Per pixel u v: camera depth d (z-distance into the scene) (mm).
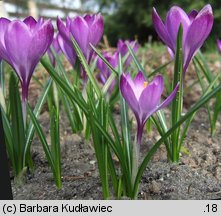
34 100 386
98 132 193
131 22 1667
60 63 287
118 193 199
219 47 310
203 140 289
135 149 190
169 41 219
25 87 206
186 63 218
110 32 1688
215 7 1434
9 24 188
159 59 613
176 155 239
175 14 210
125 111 215
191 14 225
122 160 195
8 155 238
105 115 205
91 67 302
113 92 339
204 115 358
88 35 241
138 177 195
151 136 289
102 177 195
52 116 205
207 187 219
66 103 290
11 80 206
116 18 1678
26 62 198
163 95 401
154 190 211
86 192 211
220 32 1432
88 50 245
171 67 537
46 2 1628
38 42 192
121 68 246
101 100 206
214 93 181
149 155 189
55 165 212
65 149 267
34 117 210
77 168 240
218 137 299
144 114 181
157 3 1564
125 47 307
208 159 255
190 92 442
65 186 218
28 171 235
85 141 272
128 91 174
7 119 219
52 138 208
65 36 244
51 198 207
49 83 252
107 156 196
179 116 225
